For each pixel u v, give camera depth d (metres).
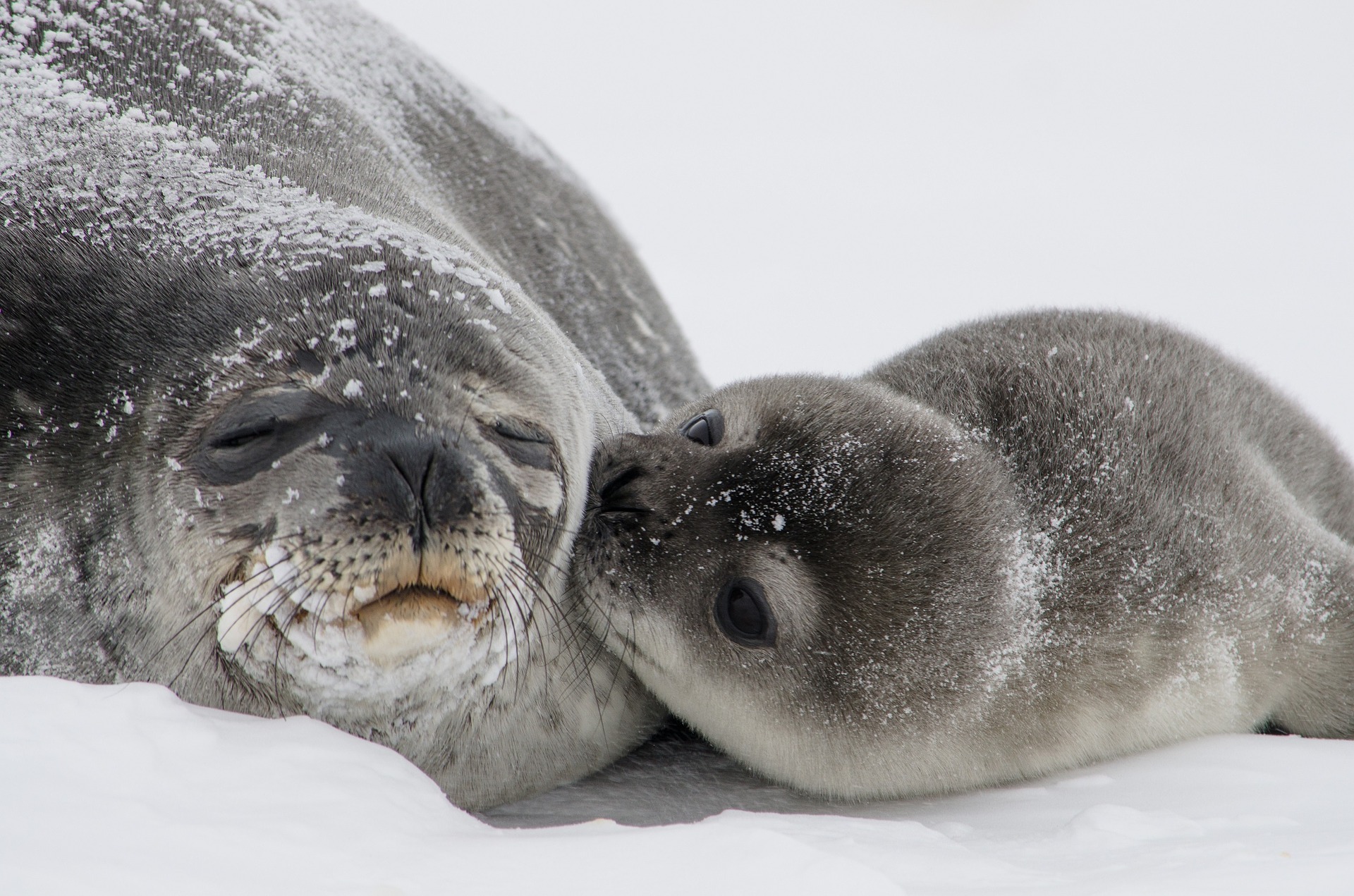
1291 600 17.47
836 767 16.20
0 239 13.57
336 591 11.76
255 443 12.25
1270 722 17.94
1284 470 20.09
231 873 8.98
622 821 14.90
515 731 15.09
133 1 17.81
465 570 12.03
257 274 13.42
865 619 16.06
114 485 12.79
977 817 14.63
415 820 10.58
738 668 16.48
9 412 13.03
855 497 16.52
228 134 16.45
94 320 13.30
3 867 8.50
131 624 12.94
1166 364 20.02
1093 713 16.45
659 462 17.34
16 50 15.89
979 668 16.03
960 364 20.22
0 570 13.08
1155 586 16.92
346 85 21.70
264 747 11.20
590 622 16.70
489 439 12.94
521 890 9.20
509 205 25.61
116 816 9.47
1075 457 17.95
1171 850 11.45
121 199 14.27
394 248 14.23
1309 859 10.34
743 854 9.69
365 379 12.41
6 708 10.76
